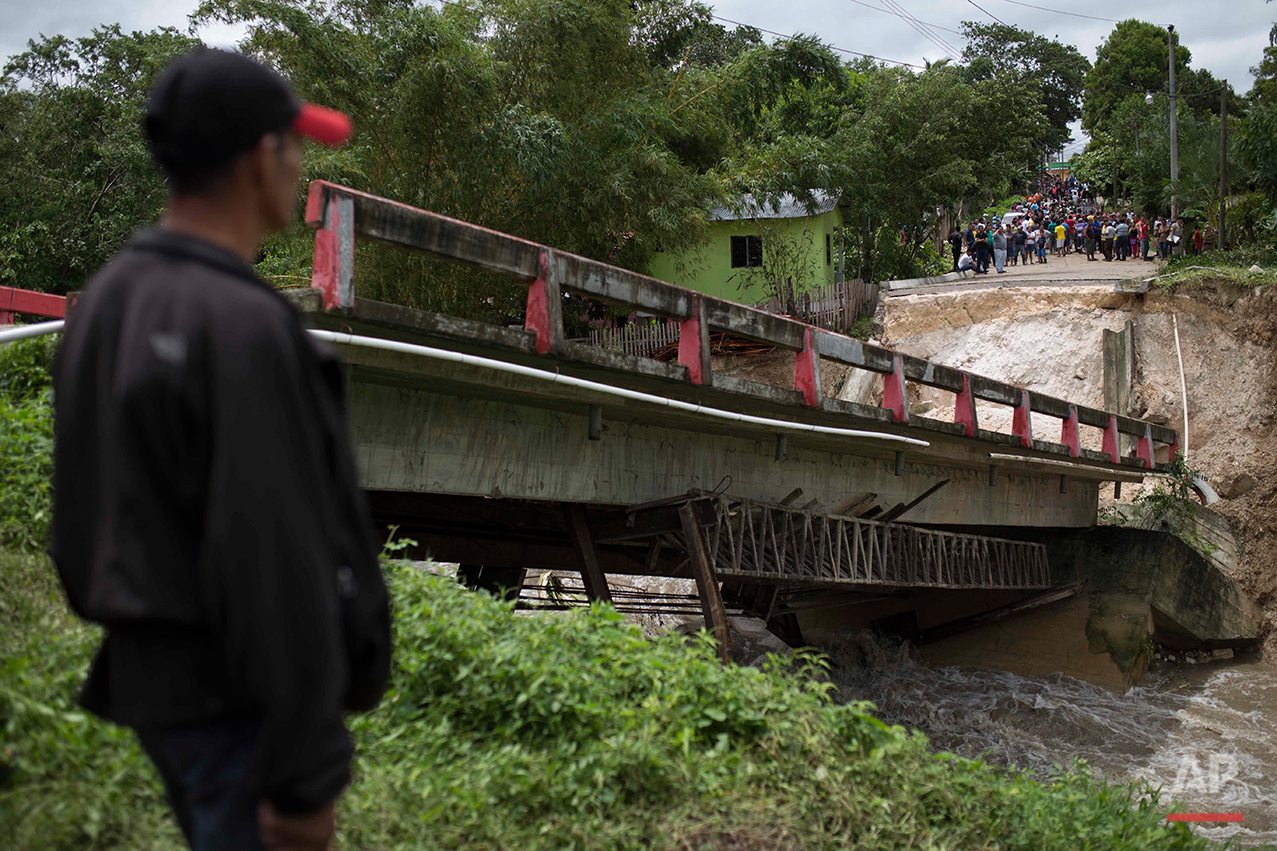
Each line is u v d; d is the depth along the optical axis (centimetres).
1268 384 2289
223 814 165
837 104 3641
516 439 785
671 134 2273
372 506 884
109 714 173
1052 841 517
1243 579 2141
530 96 1978
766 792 431
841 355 995
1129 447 2306
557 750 410
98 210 2527
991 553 1673
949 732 1584
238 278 160
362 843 318
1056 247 4209
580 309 2498
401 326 585
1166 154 4331
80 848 262
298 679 146
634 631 546
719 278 2891
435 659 450
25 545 458
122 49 2616
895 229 3478
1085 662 1834
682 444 955
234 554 143
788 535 1061
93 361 160
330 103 1794
